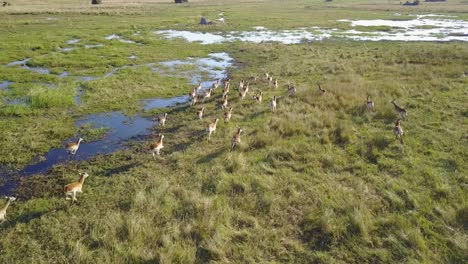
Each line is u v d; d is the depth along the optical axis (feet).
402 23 235.20
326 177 47.65
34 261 33.09
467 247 33.30
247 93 87.81
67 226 38.06
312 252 34.22
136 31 183.62
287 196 43.16
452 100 76.43
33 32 163.73
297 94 82.28
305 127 62.85
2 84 90.48
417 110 71.41
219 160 52.60
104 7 284.00
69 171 50.42
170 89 90.94
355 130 62.59
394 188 43.93
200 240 35.58
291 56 132.67
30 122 67.05
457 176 46.50
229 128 65.31
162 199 41.93
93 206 41.68
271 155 53.26
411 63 113.80
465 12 303.68
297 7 362.94
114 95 84.07
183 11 289.53
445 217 37.88
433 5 380.17
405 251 33.42
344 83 88.63
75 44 142.31
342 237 35.83
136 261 32.48
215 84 90.58
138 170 50.52
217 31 194.70
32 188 46.01
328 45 156.66
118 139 61.72
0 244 35.42
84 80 97.09
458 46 146.72
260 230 36.88
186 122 69.46
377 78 96.48
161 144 55.06
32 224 38.58
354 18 260.42
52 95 78.18
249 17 256.11
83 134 63.10
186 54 133.18
